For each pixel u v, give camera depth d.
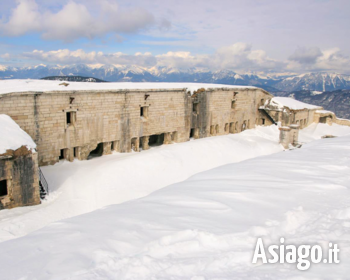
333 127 58.84
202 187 11.73
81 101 30.20
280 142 44.56
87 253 6.73
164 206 9.62
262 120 57.09
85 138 31.09
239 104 51.00
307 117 58.00
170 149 34.06
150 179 28.11
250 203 9.49
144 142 37.72
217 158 36.00
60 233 7.90
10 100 25.22
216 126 47.69
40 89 27.66
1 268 6.35
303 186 11.02
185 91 41.19
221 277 5.75
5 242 7.78
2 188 22.02
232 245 7.00
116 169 27.84
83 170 28.11
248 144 42.44
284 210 8.86
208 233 7.35
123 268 6.14
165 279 5.80
